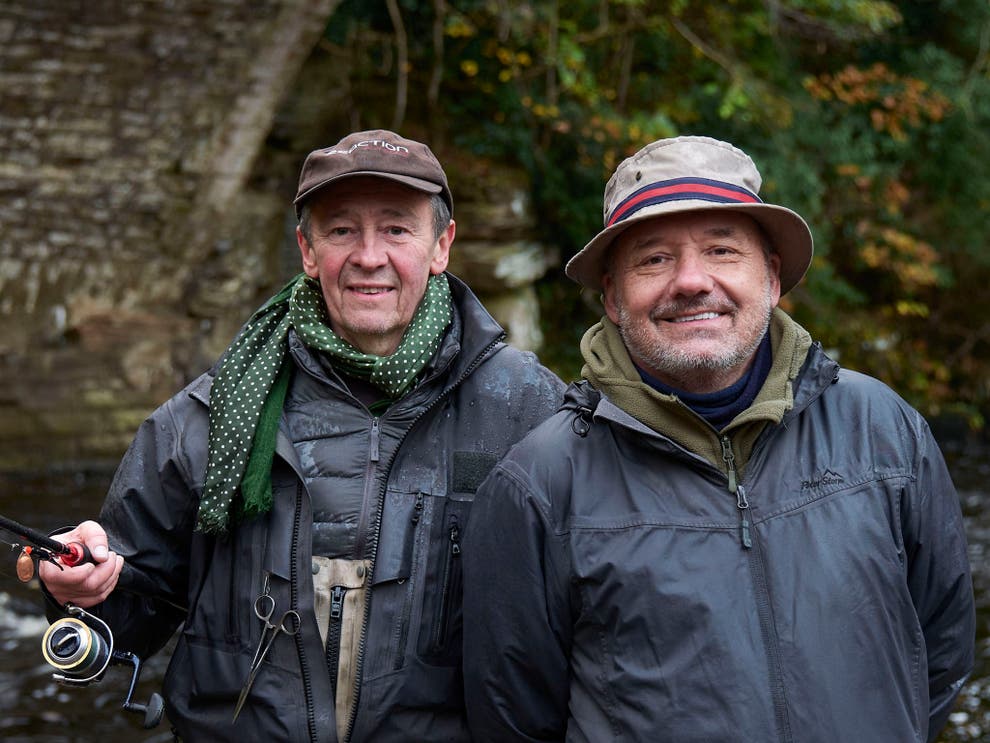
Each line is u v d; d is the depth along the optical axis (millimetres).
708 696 1771
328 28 10000
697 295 1931
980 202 11844
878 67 10734
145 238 8742
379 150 2184
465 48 10422
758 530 1857
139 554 2205
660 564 1841
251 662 2092
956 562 1977
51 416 8500
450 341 2230
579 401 2010
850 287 11359
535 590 1923
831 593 1809
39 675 4793
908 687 1828
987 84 11375
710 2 10406
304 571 2098
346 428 2168
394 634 2094
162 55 8305
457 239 9391
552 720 1968
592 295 10625
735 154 2008
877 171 10875
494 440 2215
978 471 9719
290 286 2344
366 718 2064
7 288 8422
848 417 1955
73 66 8148
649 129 10000
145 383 8789
